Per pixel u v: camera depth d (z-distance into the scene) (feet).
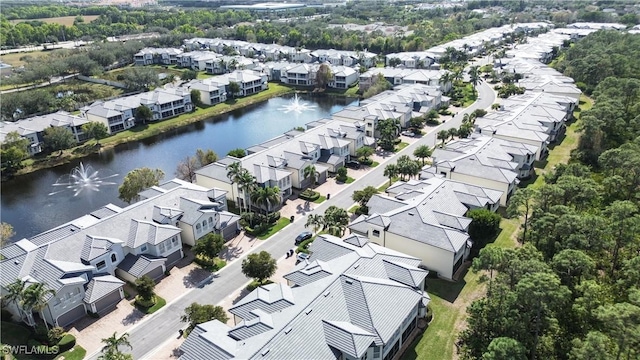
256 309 172.35
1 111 463.01
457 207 254.68
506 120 381.81
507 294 165.07
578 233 200.34
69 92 557.74
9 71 627.87
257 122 504.02
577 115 456.04
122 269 222.69
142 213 245.65
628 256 211.82
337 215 247.50
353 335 156.87
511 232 258.78
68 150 412.57
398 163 316.60
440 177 287.07
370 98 488.85
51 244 212.64
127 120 467.52
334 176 344.69
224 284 221.25
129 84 585.63
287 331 155.43
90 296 199.31
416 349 178.50
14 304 196.03
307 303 168.76
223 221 260.62
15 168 369.09
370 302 172.24
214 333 160.76
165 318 198.90
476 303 177.78
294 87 644.27
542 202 235.20
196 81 578.66
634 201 258.98
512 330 160.97
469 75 604.90
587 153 337.11
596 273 205.16
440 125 455.22
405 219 235.81
